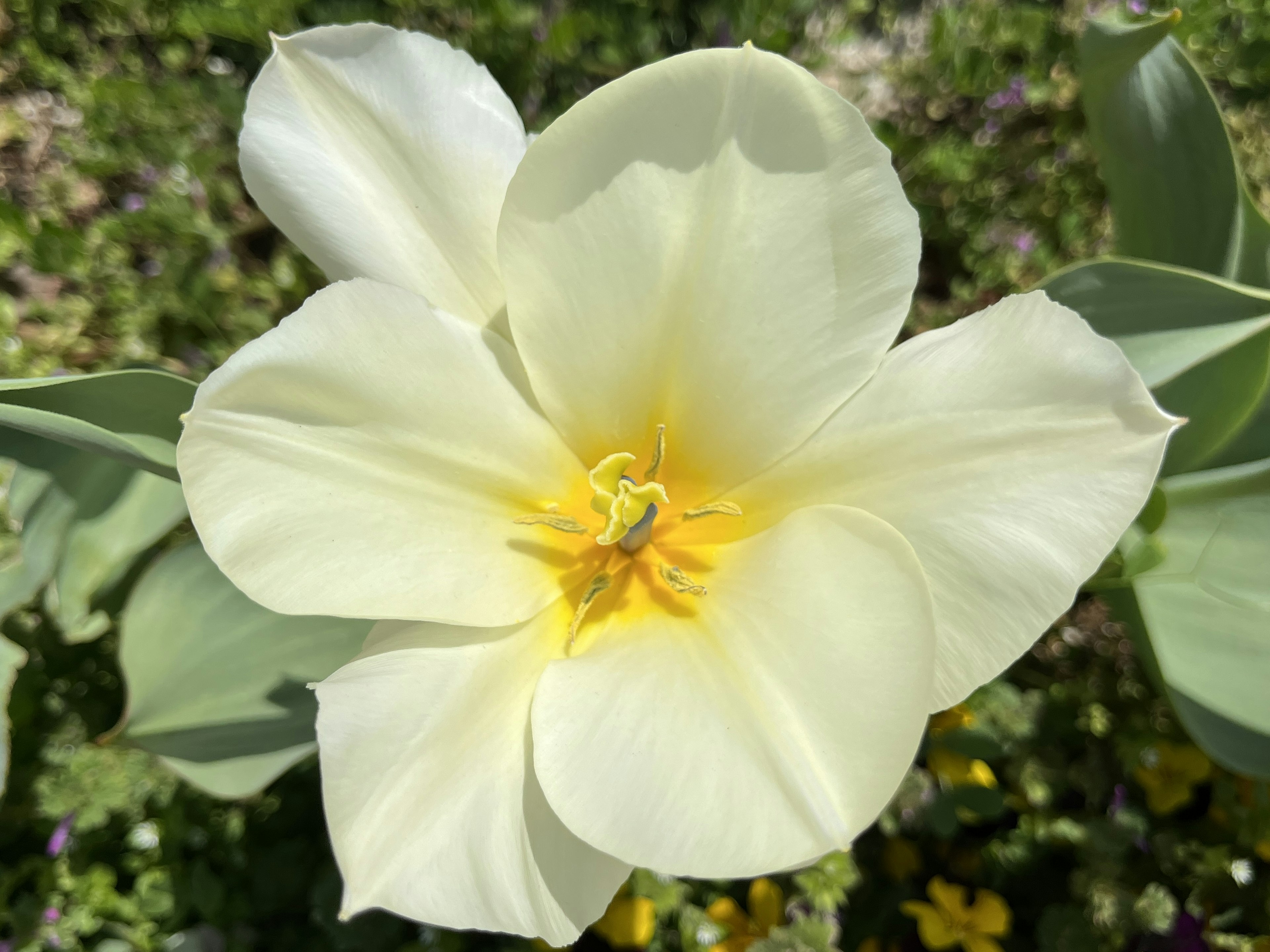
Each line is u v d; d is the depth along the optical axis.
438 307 0.14
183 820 0.24
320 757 0.12
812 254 0.13
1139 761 0.24
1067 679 0.26
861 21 0.41
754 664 0.13
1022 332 0.13
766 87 0.12
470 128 0.15
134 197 0.34
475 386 0.14
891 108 0.37
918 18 0.40
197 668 0.17
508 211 0.13
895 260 0.13
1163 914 0.21
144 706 0.17
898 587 0.12
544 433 0.15
